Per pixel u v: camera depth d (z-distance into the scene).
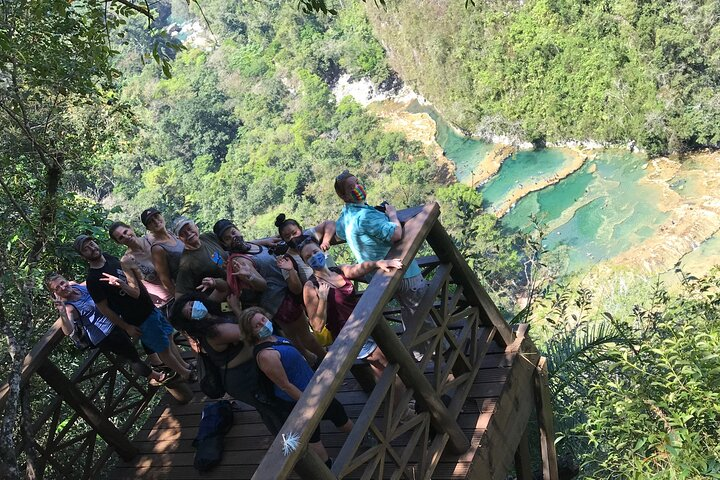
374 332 4.12
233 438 5.38
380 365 4.73
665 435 4.95
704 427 5.21
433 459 4.49
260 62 90.19
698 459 4.81
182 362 6.16
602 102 52.03
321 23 85.44
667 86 47.97
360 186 4.67
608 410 5.50
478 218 47.53
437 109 69.06
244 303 5.04
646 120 48.59
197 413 5.96
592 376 7.57
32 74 8.01
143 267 5.95
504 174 56.31
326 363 3.78
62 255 8.88
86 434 5.88
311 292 4.76
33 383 8.49
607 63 51.12
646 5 47.50
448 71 63.81
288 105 85.75
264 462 3.42
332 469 3.76
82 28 8.01
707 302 6.61
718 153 47.38
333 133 76.12
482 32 59.31
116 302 5.65
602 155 52.78
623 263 41.47
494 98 59.81
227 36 99.88
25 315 6.24
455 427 4.65
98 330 5.92
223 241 5.06
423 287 4.80
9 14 7.51
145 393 6.30
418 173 60.16
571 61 53.47
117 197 81.31
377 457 4.09
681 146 48.41
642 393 5.37
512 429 5.19
